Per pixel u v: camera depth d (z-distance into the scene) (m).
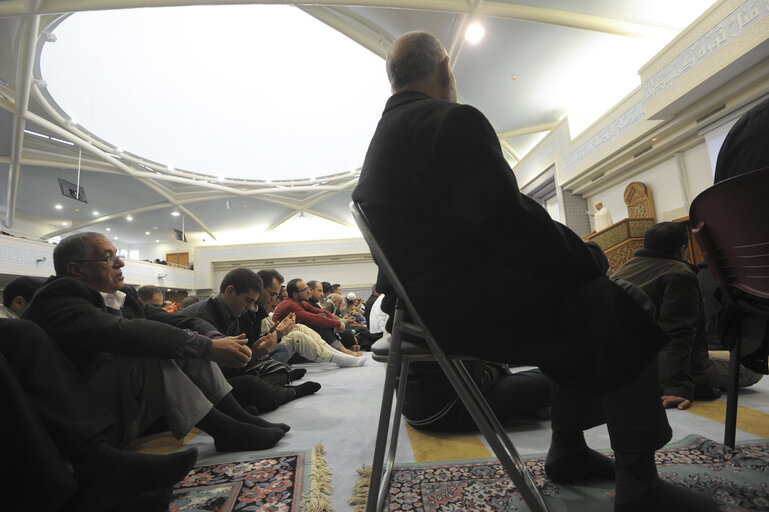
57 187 16.44
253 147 19.45
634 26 7.48
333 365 4.40
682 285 1.82
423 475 1.13
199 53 16.83
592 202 10.22
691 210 1.16
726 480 0.95
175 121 17.14
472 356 0.69
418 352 0.77
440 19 8.16
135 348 1.29
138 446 1.70
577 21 7.45
